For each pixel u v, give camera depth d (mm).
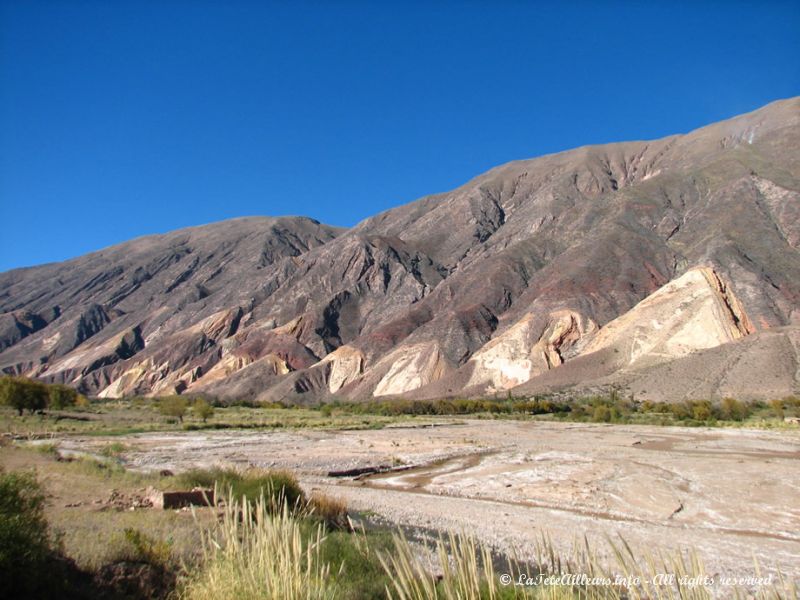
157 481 19047
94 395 180125
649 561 3928
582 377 106562
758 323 106375
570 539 16391
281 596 5363
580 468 32125
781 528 18578
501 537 16438
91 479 18688
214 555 6371
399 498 23609
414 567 4809
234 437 52750
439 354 134000
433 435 55625
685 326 105250
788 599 3602
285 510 6043
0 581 7000
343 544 10781
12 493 8328
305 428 64812
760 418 65375
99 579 8062
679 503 22500
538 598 4895
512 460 36438
